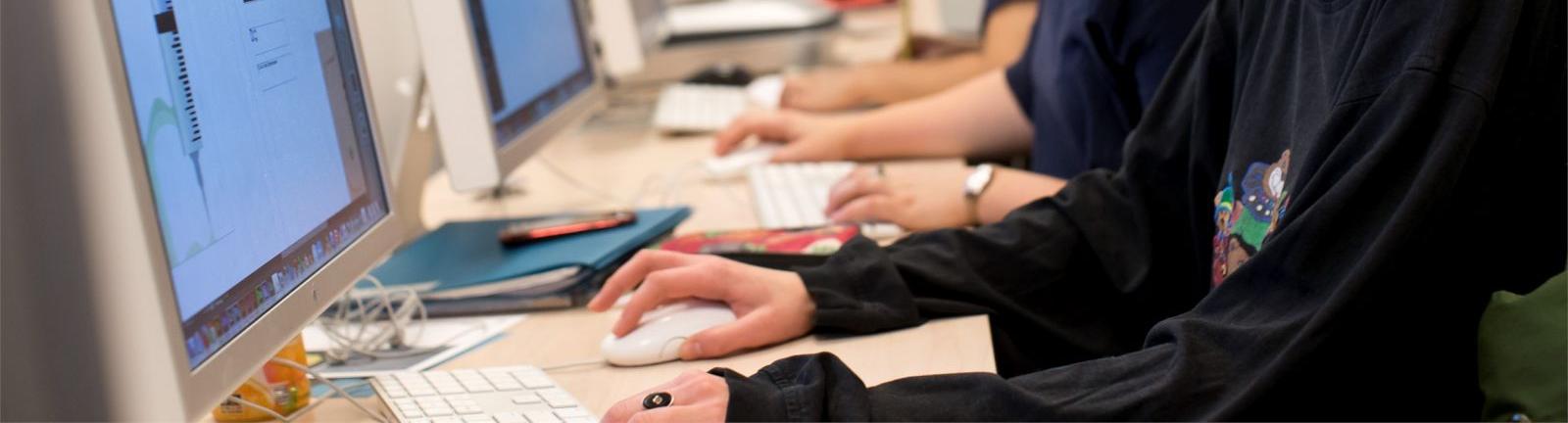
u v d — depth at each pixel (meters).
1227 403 0.85
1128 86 1.67
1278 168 1.07
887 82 2.43
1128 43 1.61
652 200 1.81
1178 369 0.86
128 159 0.67
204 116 0.81
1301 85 1.06
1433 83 0.87
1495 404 0.90
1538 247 0.98
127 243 0.67
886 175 1.62
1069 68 1.72
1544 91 0.95
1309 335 0.84
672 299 1.13
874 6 4.03
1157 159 1.27
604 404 0.99
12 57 0.65
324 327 1.17
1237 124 1.14
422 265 1.35
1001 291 1.22
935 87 2.44
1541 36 0.93
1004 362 1.21
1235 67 1.22
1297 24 1.10
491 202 1.87
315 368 1.11
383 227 1.12
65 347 0.68
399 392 0.98
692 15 3.66
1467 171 0.93
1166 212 1.27
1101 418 0.85
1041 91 1.89
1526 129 0.94
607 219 1.45
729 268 1.13
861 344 1.10
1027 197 1.53
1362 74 0.92
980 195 1.54
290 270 0.90
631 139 2.32
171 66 0.77
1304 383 0.86
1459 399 0.97
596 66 2.08
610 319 1.22
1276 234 0.91
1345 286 0.84
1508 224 0.96
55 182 0.66
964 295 1.19
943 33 3.64
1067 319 1.25
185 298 0.74
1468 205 0.94
